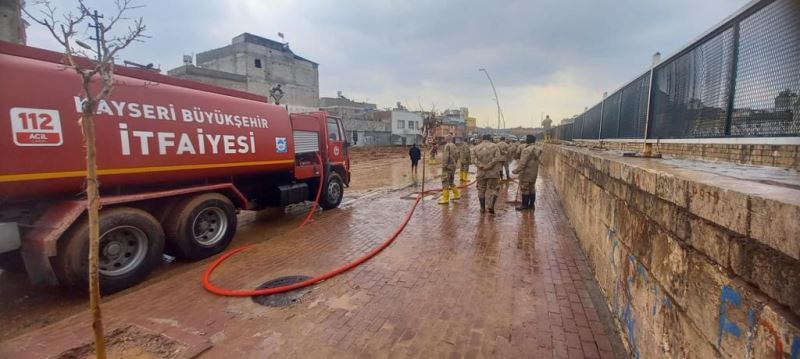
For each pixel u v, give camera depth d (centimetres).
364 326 338
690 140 366
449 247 578
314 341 315
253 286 438
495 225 720
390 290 418
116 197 464
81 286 422
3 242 383
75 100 421
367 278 455
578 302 382
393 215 837
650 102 502
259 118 683
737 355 144
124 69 486
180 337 320
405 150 4394
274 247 595
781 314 118
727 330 151
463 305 378
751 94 266
